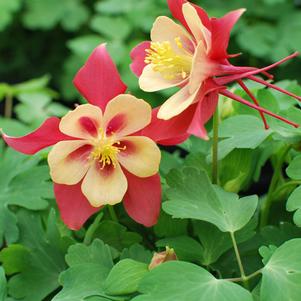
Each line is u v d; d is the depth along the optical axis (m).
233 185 0.41
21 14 1.06
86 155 0.38
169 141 0.38
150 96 0.83
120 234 0.40
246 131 0.41
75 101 1.03
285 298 0.34
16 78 1.10
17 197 0.41
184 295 0.34
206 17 0.37
